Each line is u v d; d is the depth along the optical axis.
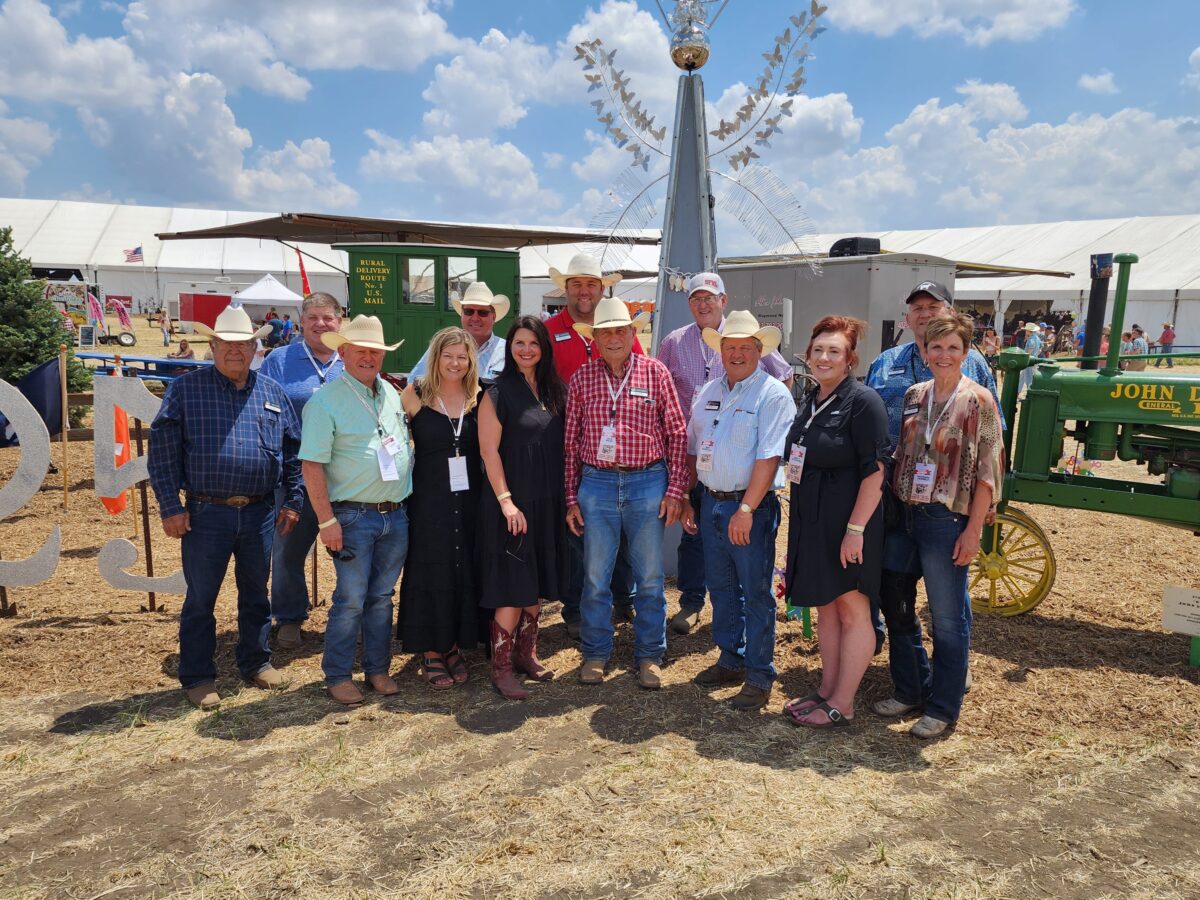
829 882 2.46
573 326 4.35
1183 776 3.10
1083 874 2.51
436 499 3.76
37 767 3.13
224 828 2.73
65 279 34.34
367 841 2.66
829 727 3.51
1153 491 4.55
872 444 3.22
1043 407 4.63
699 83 5.40
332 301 4.48
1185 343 25.77
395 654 4.36
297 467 3.93
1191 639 4.32
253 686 3.90
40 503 7.63
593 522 3.83
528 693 3.84
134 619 4.73
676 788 3.00
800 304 11.44
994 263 30.86
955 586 3.32
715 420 3.70
